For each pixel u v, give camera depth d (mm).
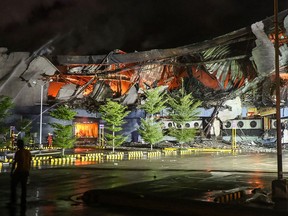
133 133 58875
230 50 58781
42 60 60469
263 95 56312
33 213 10258
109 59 62375
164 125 56406
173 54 60719
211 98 59094
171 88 64312
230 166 25844
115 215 10156
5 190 14539
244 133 56750
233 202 11938
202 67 61000
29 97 58906
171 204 10711
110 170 22938
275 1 13070
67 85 61031
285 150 47219
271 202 11562
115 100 60188
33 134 47062
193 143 53594
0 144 30078
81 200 12547
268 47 54281
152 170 22984
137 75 61875
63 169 23406
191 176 19453
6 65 60188
